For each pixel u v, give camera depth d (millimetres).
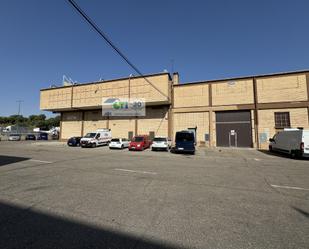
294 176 8898
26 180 7422
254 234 3635
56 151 19578
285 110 23844
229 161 14078
